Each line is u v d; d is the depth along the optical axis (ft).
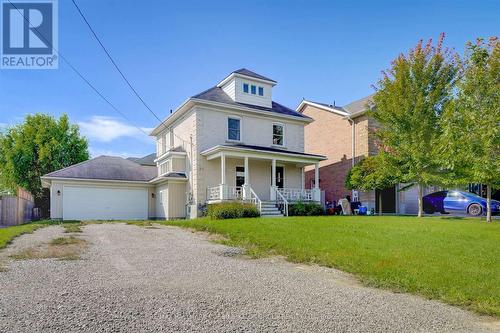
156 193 81.82
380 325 14.06
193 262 24.97
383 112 54.44
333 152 84.43
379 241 31.14
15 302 14.88
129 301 15.43
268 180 75.41
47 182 78.89
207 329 12.74
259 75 77.61
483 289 18.99
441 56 52.37
